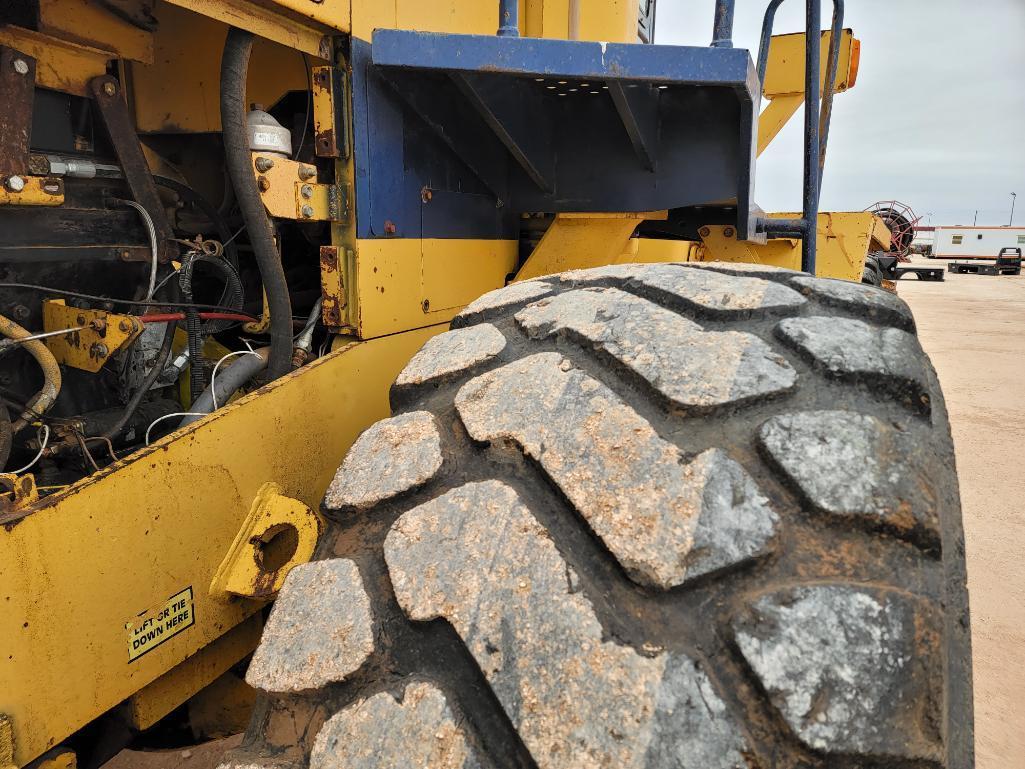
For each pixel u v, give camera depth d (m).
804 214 1.82
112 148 1.46
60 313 1.31
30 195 1.21
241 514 1.25
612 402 0.89
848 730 0.65
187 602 1.16
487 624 0.74
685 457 0.80
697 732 0.65
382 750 0.72
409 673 0.76
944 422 0.92
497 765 0.69
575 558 0.77
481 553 0.79
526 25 2.10
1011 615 2.49
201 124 1.88
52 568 0.96
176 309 1.57
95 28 1.50
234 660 1.36
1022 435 4.74
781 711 0.66
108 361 1.44
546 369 0.97
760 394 0.86
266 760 0.77
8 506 0.93
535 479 0.85
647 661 0.69
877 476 0.79
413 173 1.65
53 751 1.05
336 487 0.95
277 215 1.38
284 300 1.43
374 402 1.56
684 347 0.94
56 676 0.98
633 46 1.48
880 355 0.93
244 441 1.25
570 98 1.92
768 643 0.68
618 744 0.65
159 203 1.52
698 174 1.88
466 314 1.24
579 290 1.16
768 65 4.51
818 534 0.76
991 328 10.36
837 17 2.26
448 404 1.01
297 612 0.85
